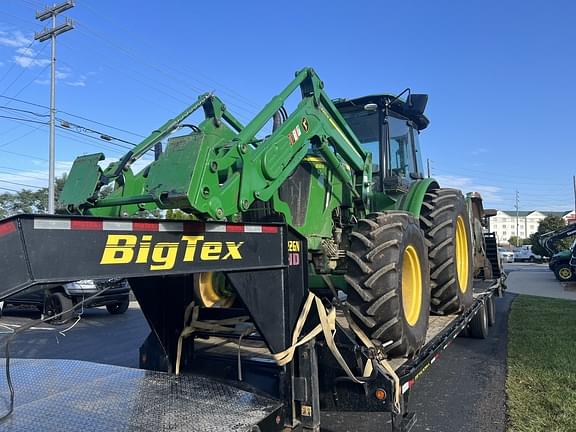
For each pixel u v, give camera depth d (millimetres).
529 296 15008
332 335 3334
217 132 3824
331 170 5105
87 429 2602
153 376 3613
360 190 5348
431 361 4184
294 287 3311
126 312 12773
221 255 2783
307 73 4406
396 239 3879
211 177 2793
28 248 1885
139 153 3639
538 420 4395
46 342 8438
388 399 3209
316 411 3211
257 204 4305
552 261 21328
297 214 4566
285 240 3221
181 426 2672
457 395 5199
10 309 13578
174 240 2508
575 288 18250
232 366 3932
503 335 8312
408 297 4301
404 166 6543
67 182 3328
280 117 4180
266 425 2848
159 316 4078
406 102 6289
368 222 4016
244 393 3252
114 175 3496
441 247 5461
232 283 2906
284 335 3213
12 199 38688
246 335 4066
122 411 2875
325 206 5016
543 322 9516
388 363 3631
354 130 6180
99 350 7695
